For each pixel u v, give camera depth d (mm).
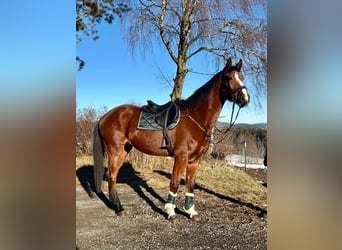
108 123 3541
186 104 3205
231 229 2887
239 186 4715
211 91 3047
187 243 2520
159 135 3215
